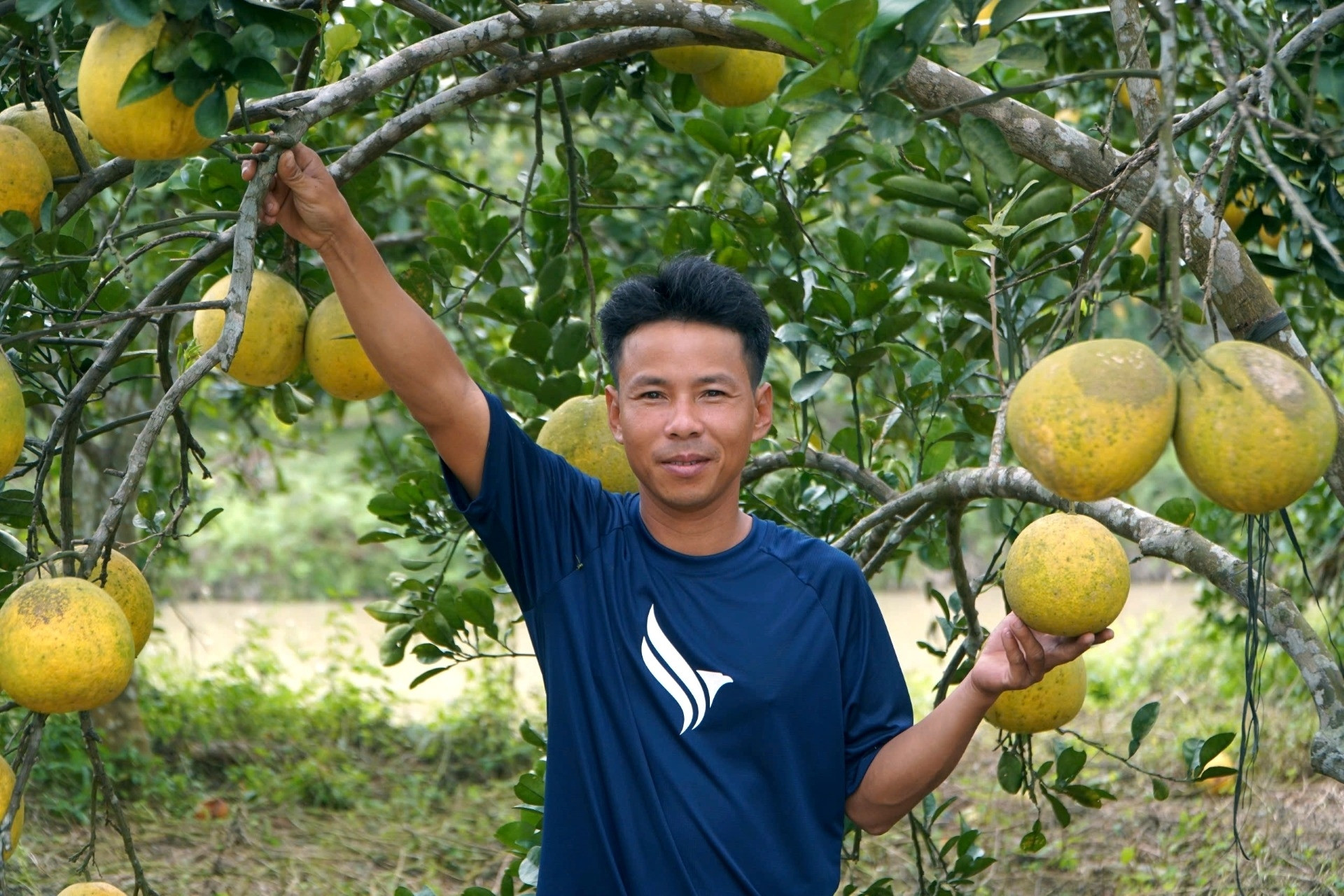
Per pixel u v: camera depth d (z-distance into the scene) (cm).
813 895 201
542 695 804
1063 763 305
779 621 203
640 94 324
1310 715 588
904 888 498
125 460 646
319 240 196
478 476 208
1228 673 682
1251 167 296
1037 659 194
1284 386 142
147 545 629
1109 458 143
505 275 555
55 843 566
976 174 306
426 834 600
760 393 225
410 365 201
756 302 204
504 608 775
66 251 246
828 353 323
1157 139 188
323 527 1430
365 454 692
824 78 167
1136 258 310
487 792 672
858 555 321
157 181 189
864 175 619
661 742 198
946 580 1043
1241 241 303
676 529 208
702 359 198
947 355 310
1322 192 263
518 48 252
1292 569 607
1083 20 439
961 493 262
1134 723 286
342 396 251
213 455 908
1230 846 475
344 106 197
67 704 169
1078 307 152
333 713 762
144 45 166
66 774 624
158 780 637
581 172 356
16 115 226
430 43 210
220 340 171
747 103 291
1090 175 226
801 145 168
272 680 891
